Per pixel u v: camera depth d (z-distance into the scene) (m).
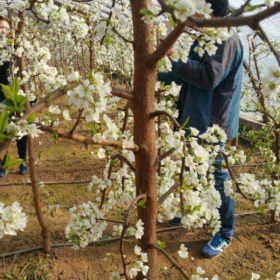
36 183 2.59
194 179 1.61
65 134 1.27
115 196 2.03
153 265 1.62
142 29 1.29
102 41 1.51
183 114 2.63
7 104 1.12
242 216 3.36
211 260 2.82
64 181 3.95
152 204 1.51
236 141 2.95
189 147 1.51
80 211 1.77
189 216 1.52
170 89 1.85
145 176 1.46
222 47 2.25
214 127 1.68
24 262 2.74
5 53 2.77
